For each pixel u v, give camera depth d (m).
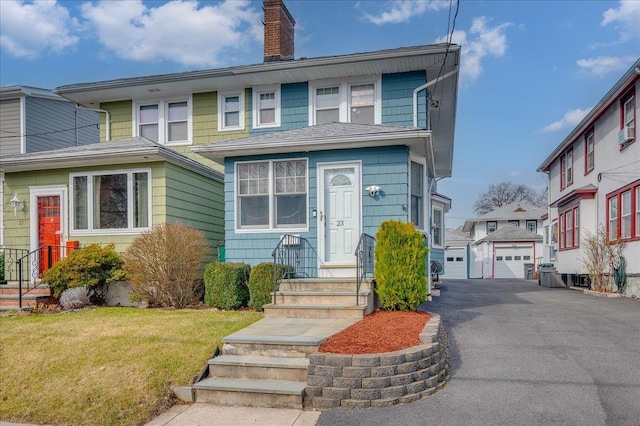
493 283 21.36
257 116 14.70
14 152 18.38
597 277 14.62
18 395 5.79
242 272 10.04
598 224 16.31
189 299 10.43
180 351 6.49
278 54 15.40
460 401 5.15
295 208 10.85
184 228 10.70
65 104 20.44
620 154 14.53
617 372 5.82
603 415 4.66
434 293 13.91
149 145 11.70
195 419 5.09
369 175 10.43
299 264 10.58
